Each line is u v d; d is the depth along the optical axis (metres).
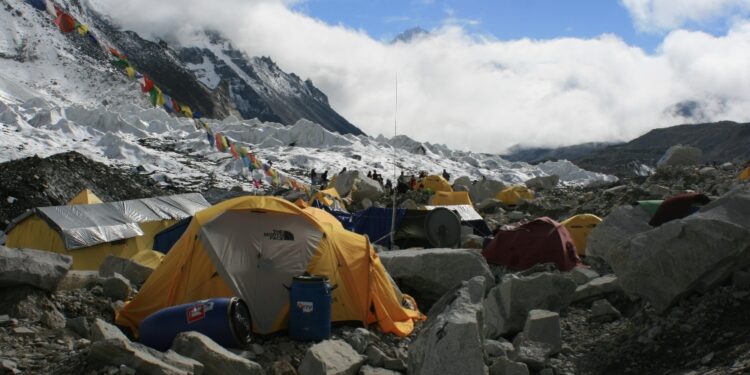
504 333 10.06
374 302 10.39
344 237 10.75
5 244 17.73
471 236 19.02
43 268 9.34
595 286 10.80
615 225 14.18
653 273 9.10
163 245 18.45
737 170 29.00
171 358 6.83
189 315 8.15
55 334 8.45
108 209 19.31
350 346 8.49
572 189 38.75
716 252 8.77
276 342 8.98
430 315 8.77
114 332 7.49
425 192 37.47
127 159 53.56
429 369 7.34
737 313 8.41
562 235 14.42
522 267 14.39
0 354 7.58
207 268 9.51
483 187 38.91
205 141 67.62
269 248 9.80
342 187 35.38
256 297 9.38
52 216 17.52
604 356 8.63
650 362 8.24
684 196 13.61
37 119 66.75
